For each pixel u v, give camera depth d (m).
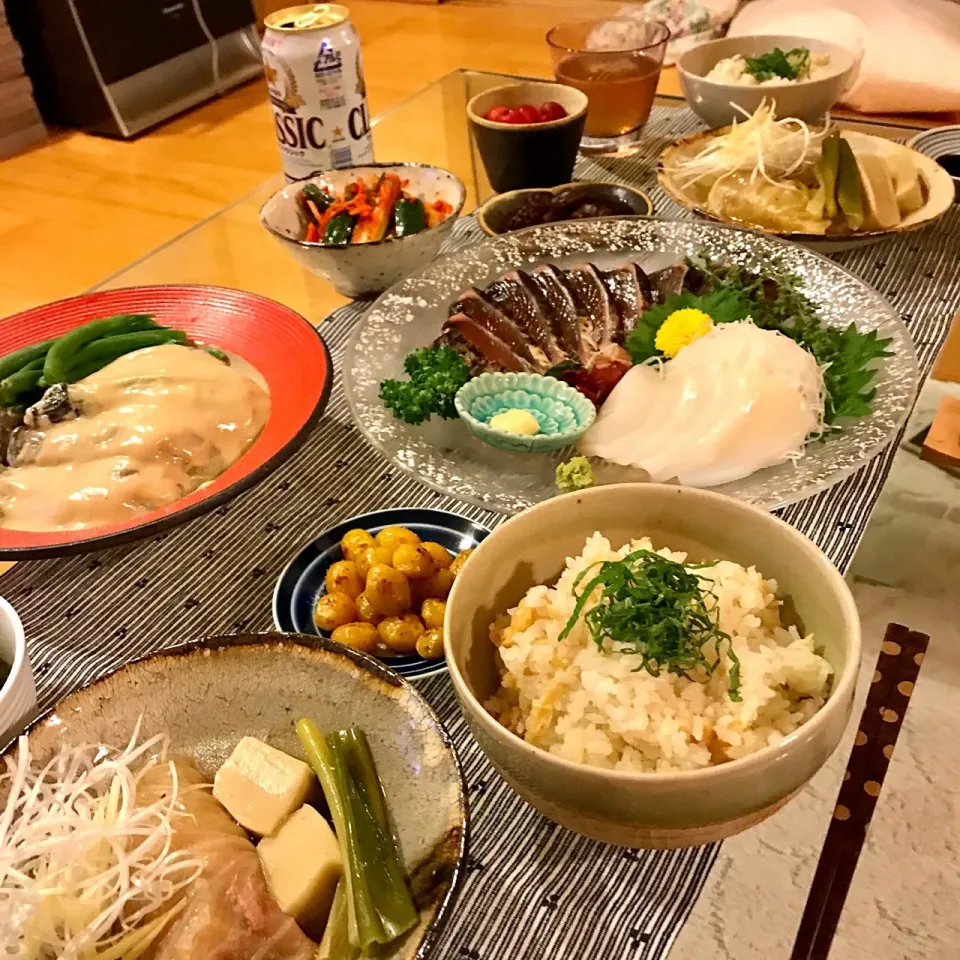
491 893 0.31
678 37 0.97
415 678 0.36
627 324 0.53
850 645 0.28
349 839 0.29
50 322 0.54
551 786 0.27
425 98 0.84
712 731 0.29
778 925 0.29
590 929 0.30
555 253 0.59
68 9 0.91
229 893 0.29
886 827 0.32
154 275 0.63
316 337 0.51
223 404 0.48
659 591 0.31
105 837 0.29
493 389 0.49
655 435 0.45
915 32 0.86
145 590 0.42
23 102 0.96
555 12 1.08
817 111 0.70
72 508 0.44
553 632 0.32
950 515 0.42
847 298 0.53
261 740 0.33
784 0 0.97
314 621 0.38
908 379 0.47
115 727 0.33
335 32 0.62
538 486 0.44
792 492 0.42
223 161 0.88
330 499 0.46
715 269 0.55
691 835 0.27
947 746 0.34
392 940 0.27
